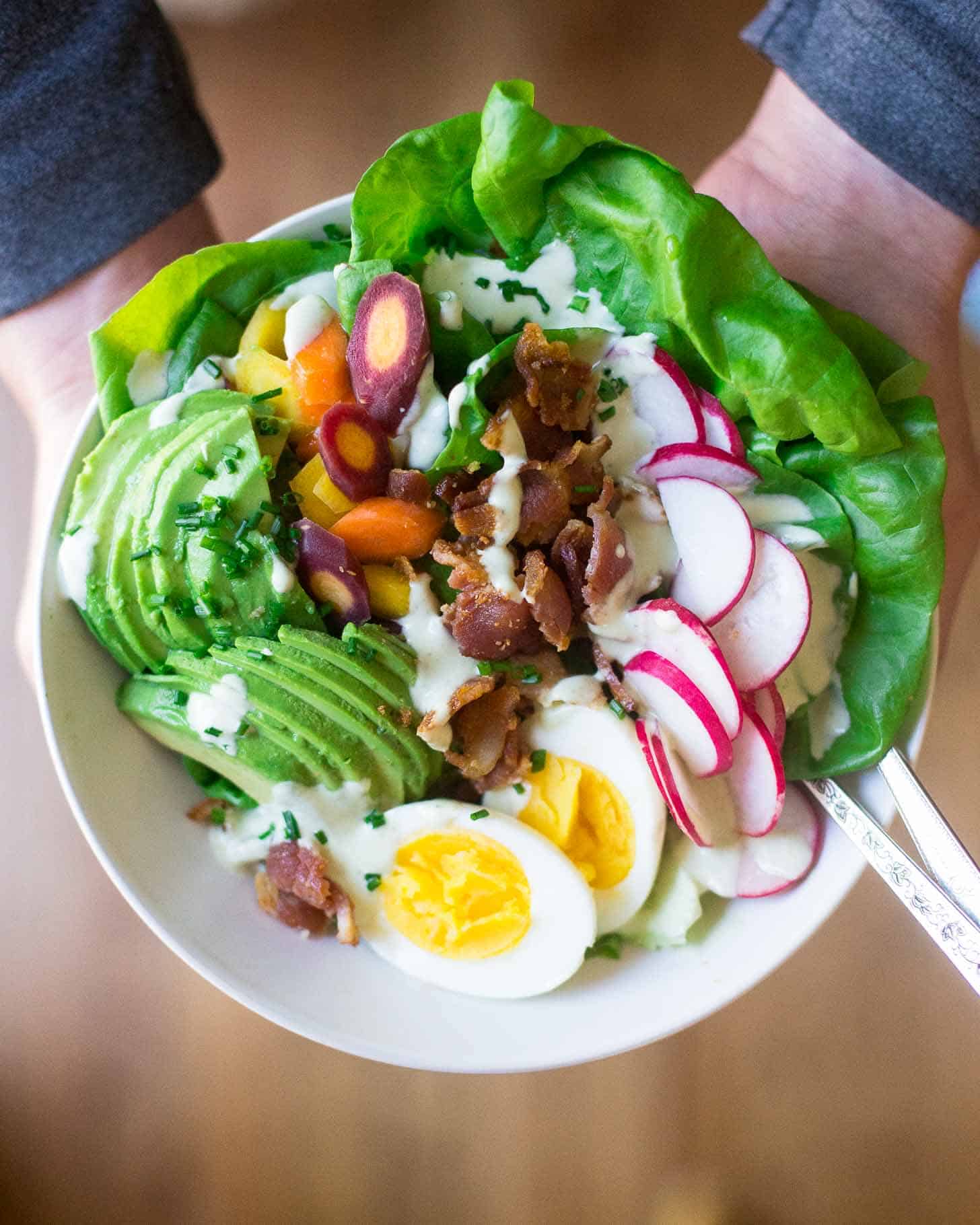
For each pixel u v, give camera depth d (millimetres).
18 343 458
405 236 410
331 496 399
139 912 396
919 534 398
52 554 398
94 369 424
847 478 403
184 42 561
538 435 401
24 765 547
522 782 408
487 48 560
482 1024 410
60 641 399
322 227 418
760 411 393
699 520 400
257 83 559
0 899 543
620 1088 542
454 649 401
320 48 561
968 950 382
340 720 394
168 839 411
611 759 406
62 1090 540
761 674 399
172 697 401
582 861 413
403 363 395
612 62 558
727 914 415
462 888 408
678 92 555
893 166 429
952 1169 537
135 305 404
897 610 405
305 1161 538
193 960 398
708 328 391
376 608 402
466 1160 539
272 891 413
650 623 398
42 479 458
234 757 397
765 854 408
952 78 413
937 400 450
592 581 394
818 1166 539
